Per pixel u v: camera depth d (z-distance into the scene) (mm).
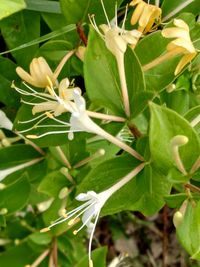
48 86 128
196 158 122
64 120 138
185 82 158
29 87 135
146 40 135
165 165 122
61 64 136
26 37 158
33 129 141
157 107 115
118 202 134
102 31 138
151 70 136
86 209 128
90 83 125
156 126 116
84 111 123
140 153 131
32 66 130
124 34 126
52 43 141
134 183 133
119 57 122
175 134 118
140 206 139
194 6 156
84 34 144
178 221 120
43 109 129
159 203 137
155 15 135
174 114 116
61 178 158
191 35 144
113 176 133
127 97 127
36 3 151
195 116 131
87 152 159
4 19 157
